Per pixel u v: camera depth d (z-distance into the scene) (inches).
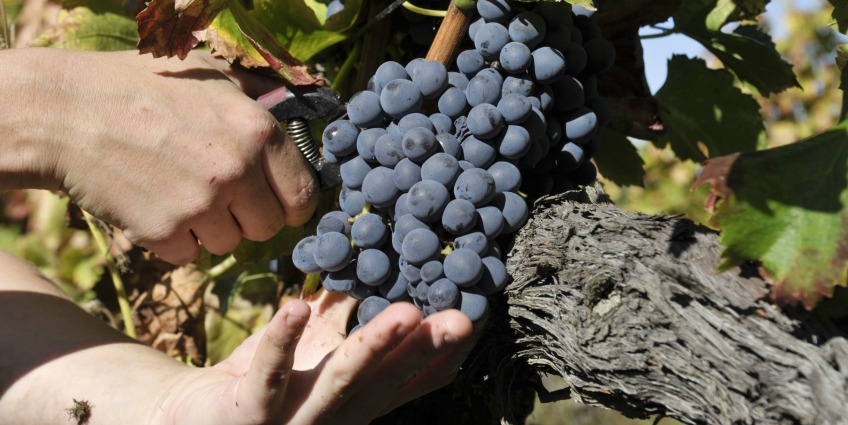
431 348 36.9
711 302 35.5
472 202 39.0
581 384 39.2
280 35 53.4
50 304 53.4
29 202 87.0
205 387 44.6
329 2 53.9
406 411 60.4
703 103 61.4
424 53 53.0
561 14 42.9
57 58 44.0
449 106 41.3
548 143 44.2
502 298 41.6
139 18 42.8
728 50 59.0
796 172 35.3
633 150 61.8
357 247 42.3
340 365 36.8
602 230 40.5
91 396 47.3
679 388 35.3
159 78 45.3
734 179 35.3
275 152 45.8
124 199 45.2
